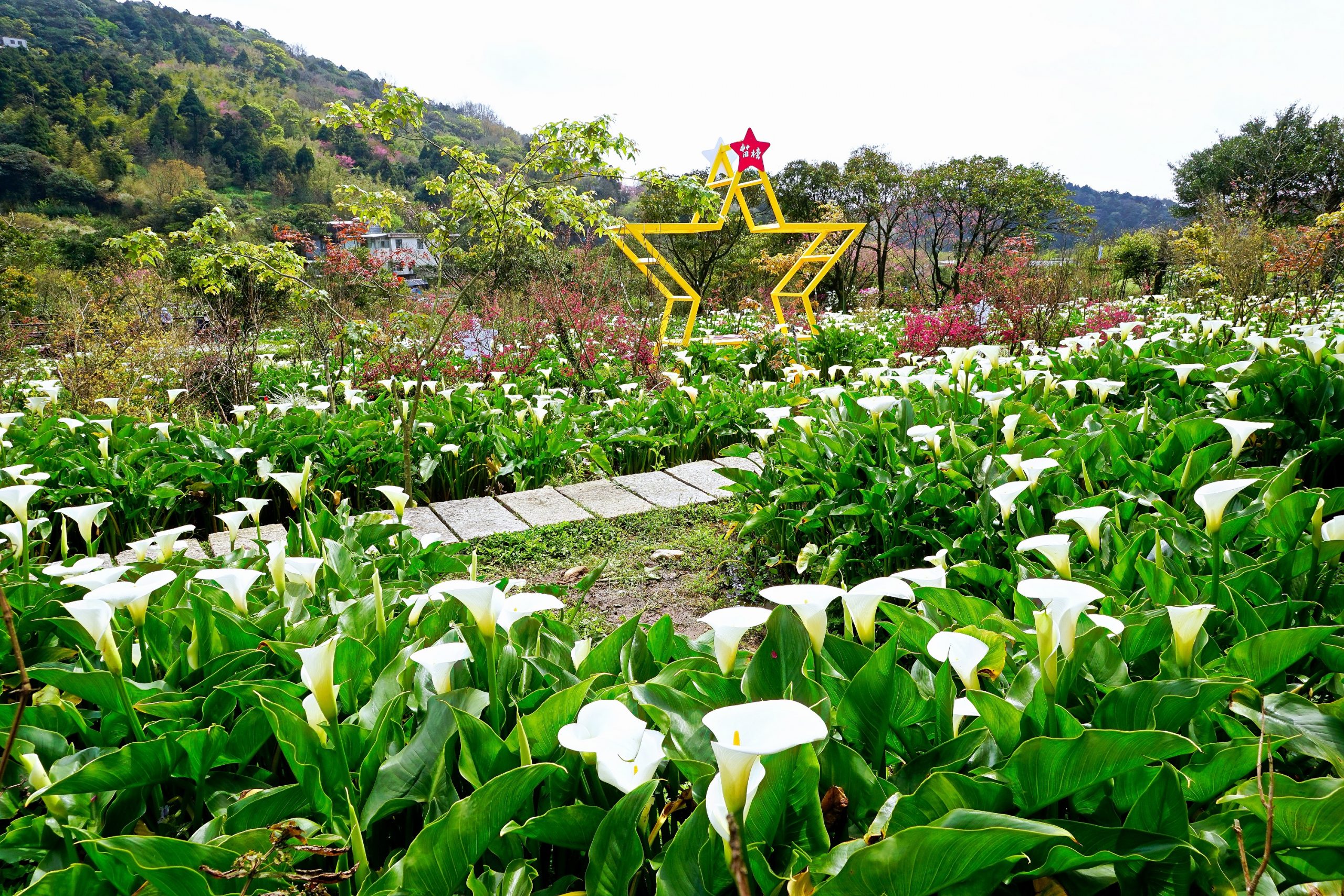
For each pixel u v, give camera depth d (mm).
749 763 1128
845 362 12578
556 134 7379
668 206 27672
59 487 6086
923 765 1833
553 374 11820
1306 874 1648
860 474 4977
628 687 2080
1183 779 1637
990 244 34344
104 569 2695
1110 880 1599
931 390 5938
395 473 7172
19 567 3199
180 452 6645
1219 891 1561
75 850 1915
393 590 3219
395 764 1917
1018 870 1606
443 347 12250
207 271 9172
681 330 17812
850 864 1421
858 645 2205
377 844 1920
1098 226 36531
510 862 1749
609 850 1612
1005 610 3578
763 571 5242
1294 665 2455
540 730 1868
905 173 33156
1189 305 16906
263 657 2510
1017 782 1662
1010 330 13195
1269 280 15188
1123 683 2146
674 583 5207
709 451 8602
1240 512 3414
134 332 10922
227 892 1655
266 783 2154
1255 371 4961
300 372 12195
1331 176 32250
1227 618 2598
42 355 13930
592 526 6184
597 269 16031
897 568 4559
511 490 7766
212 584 3029
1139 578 3086
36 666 2533
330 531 4094
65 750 2178
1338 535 2691
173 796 2191
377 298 13859
